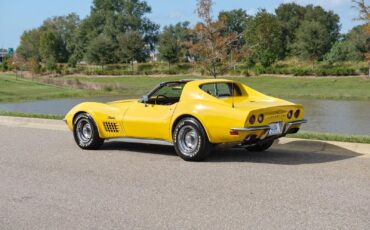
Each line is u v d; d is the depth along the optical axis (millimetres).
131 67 92500
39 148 10305
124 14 132250
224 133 8141
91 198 6316
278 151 9539
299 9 107750
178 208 5812
